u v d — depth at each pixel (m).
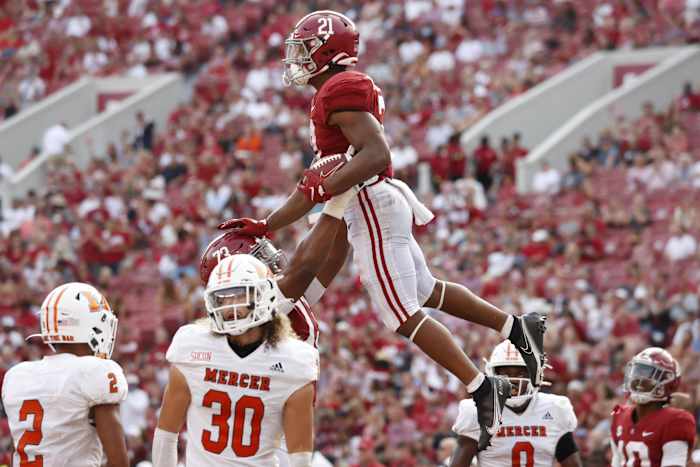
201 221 55.84
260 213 55.88
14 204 59.59
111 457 12.92
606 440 26.39
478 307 14.33
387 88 63.75
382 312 13.73
